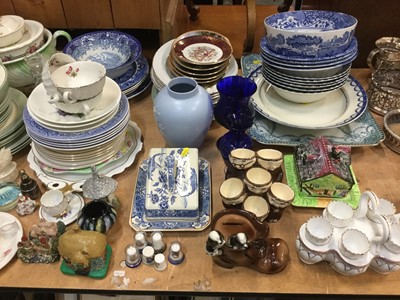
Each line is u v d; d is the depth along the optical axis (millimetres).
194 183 763
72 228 689
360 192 826
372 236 694
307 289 685
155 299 1035
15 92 990
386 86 1037
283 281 695
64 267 708
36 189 823
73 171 840
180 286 691
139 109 1058
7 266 719
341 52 832
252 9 1086
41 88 888
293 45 818
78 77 856
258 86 1018
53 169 845
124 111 858
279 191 741
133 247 715
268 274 703
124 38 1087
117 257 731
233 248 647
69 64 863
